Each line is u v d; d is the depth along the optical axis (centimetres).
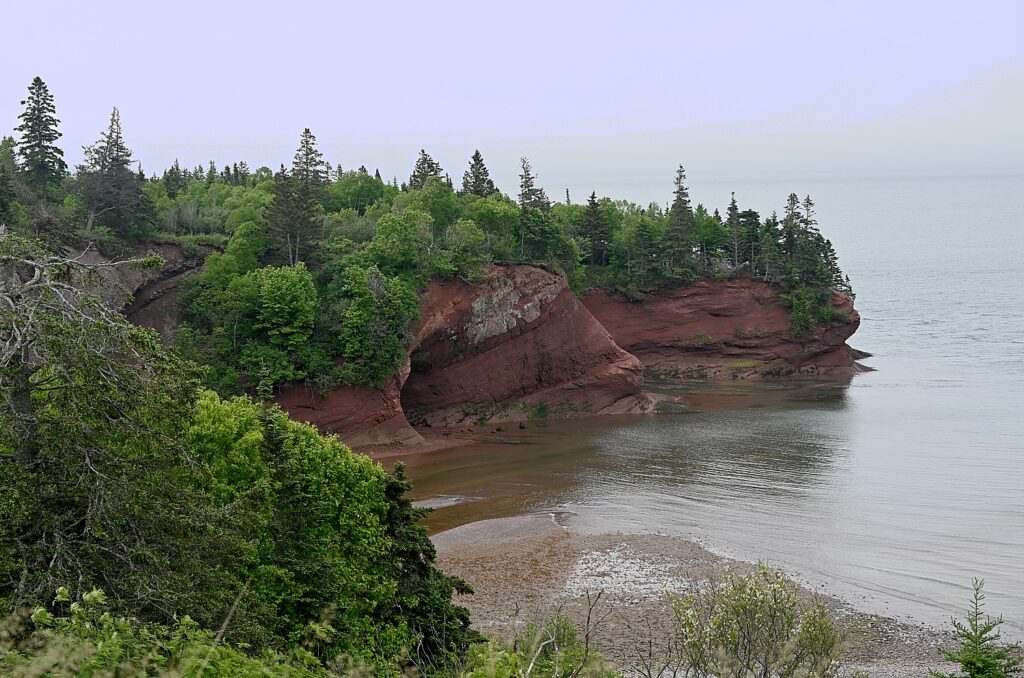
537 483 6397
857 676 2473
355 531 2925
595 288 11800
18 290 1864
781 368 11906
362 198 12606
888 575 4325
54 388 1859
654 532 5094
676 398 10244
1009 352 13738
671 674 2888
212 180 15738
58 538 1781
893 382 11238
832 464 6744
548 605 3975
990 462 6650
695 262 12312
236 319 7569
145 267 2161
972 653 2547
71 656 1038
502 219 10494
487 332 8894
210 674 1165
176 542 1966
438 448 7819
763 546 4784
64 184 8925
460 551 4797
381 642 2627
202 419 2691
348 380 7675
